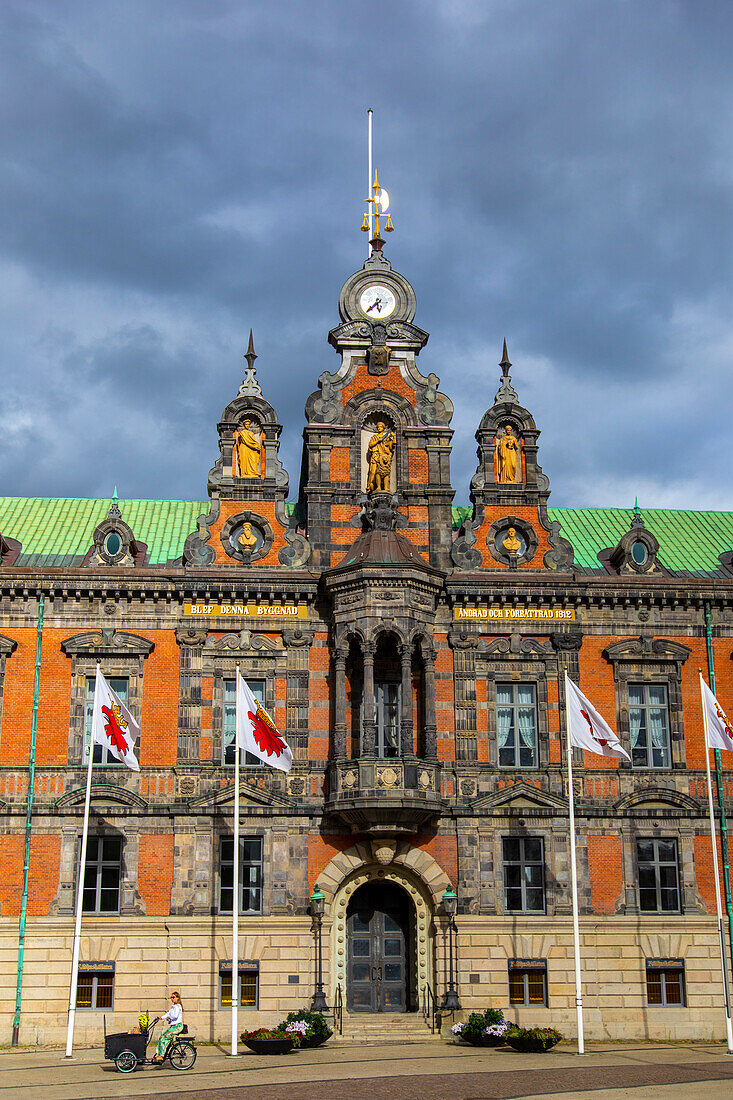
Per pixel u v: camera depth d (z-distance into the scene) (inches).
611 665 2036.2
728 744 1785.2
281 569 2003.0
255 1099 1273.4
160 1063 1525.6
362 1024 1841.8
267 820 1911.9
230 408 2089.1
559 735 1993.1
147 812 1894.7
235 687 1980.8
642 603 2057.1
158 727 1939.0
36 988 1815.9
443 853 1921.8
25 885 1854.1
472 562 2050.9
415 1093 1307.8
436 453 2097.7
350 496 2068.2
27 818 1884.8
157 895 1868.8
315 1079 1408.7
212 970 1838.1
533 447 2126.0
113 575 1972.2
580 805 1957.4
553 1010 1863.9
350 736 1956.2
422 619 1952.5
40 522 2201.0
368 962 1918.1
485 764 1962.4
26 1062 1600.6
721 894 1814.7
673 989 1898.4
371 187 2258.9
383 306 2177.7
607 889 1931.6
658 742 2023.9
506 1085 1362.0
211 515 2038.6
